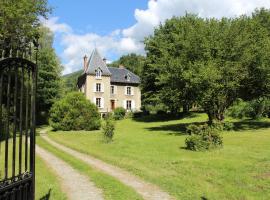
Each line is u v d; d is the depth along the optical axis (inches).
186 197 365.1
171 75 1117.1
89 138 1053.8
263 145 764.6
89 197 360.8
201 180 439.2
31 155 247.9
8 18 1068.5
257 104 1441.9
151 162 569.3
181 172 486.9
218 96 1063.0
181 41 1149.1
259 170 483.2
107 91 2470.5
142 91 2060.8
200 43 1082.7
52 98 1980.8
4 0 1088.2
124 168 525.0
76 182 431.8
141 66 2004.2
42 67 1936.5
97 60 2493.8
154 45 1891.0
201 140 704.4
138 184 423.2
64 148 809.5
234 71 1035.9
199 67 1037.8
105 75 2469.2
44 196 357.7
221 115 1153.4
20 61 234.5
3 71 222.5
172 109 1839.3
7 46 235.6
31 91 249.6
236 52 1063.0
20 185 233.6
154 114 2149.4
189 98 1164.5
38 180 433.1
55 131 1391.5
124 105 2605.8
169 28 1872.5
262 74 1098.1
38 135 1210.6
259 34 1170.0
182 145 796.0
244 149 705.0
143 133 1179.3
